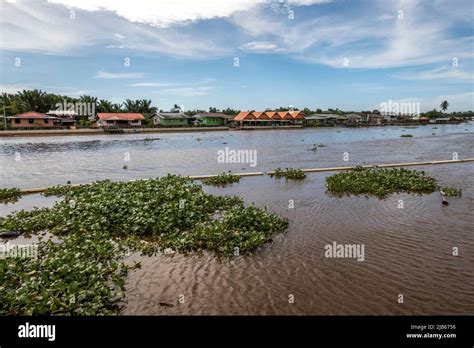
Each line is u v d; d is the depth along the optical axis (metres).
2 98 116.19
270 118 133.12
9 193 19.95
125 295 8.73
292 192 20.22
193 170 29.48
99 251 10.84
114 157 39.22
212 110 175.00
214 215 15.51
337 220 14.47
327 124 141.75
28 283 8.66
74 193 18.98
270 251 11.29
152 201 15.37
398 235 12.52
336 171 27.67
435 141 61.78
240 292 8.80
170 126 113.94
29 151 46.19
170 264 10.47
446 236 12.31
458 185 21.11
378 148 49.28
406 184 20.31
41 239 12.57
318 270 9.88
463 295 8.46
